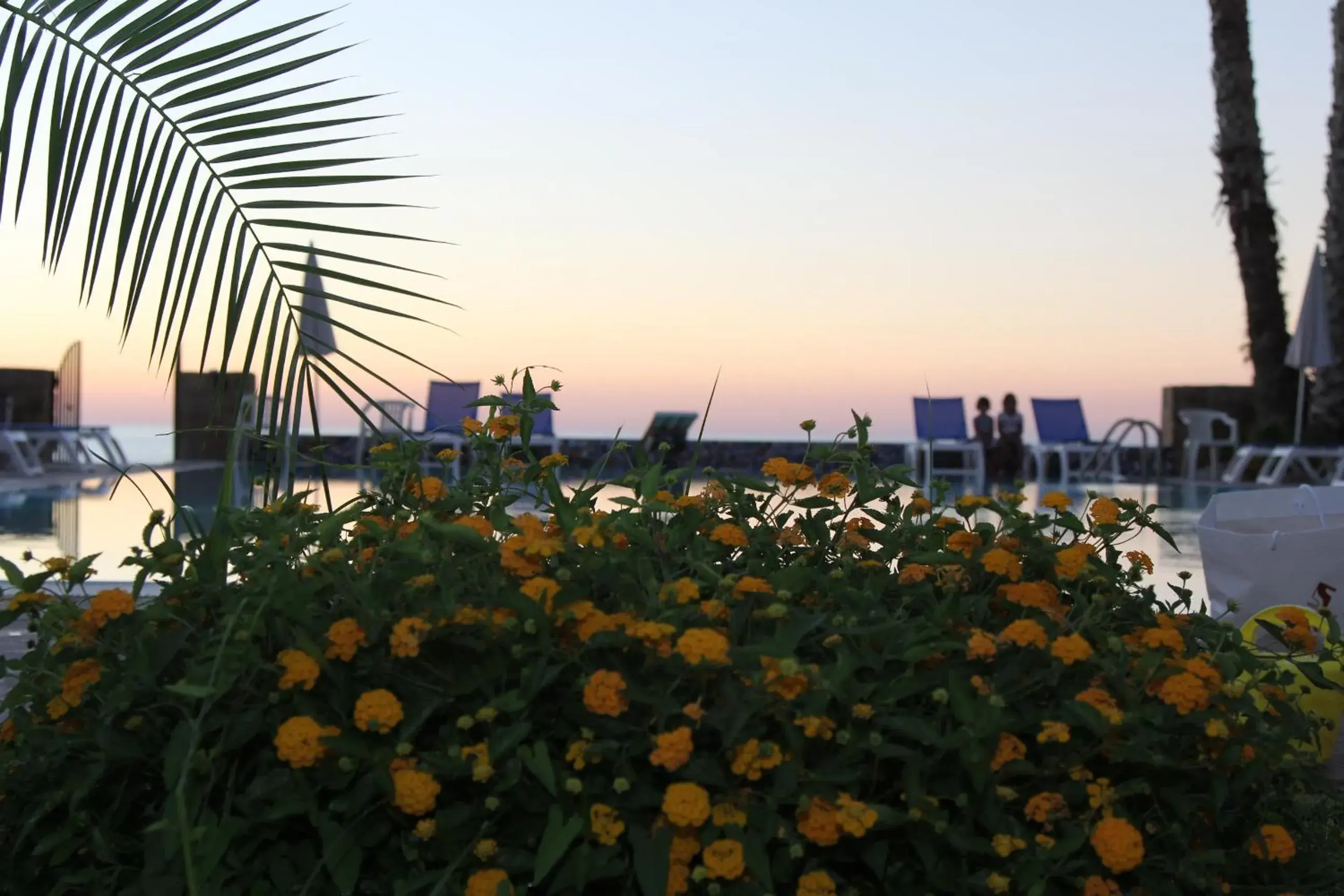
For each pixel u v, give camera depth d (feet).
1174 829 4.72
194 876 4.00
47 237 5.82
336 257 6.11
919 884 4.66
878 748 4.37
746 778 4.54
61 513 26.68
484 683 4.50
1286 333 44.19
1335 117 40.91
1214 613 9.26
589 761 4.42
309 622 4.50
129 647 4.65
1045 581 5.47
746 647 4.50
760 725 4.48
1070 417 44.45
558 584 4.59
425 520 4.71
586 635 4.51
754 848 4.25
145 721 4.54
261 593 4.59
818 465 6.24
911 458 45.55
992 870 4.62
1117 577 5.48
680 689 4.58
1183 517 28.40
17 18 5.92
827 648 4.92
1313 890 5.21
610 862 4.35
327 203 6.11
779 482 5.83
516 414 5.88
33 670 4.89
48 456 44.27
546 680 4.38
